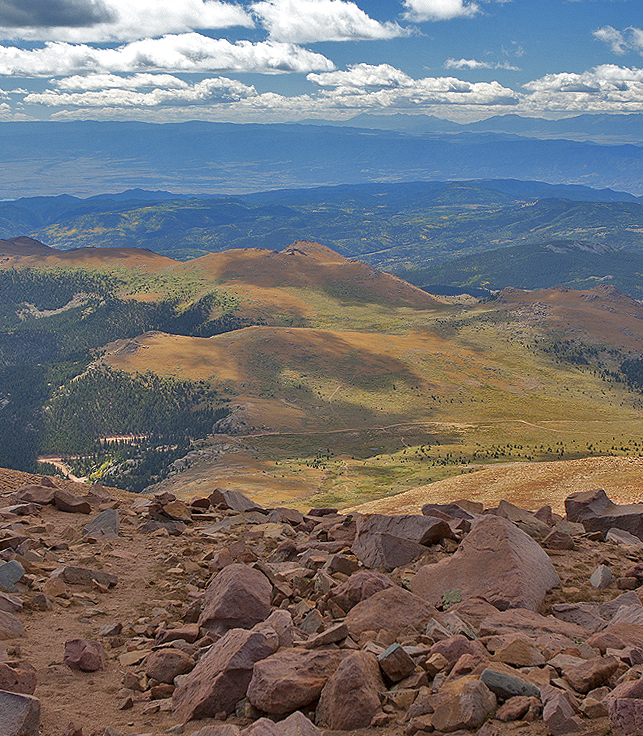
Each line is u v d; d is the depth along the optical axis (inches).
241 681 288.7
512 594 389.1
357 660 267.7
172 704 294.4
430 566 432.8
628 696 230.8
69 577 478.9
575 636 329.7
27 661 316.8
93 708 290.0
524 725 226.1
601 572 448.5
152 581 501.7
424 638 311.6
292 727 232.8
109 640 377.7
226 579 399.9
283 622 336.5
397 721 246.8
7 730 237.6
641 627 324.8
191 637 366.9
